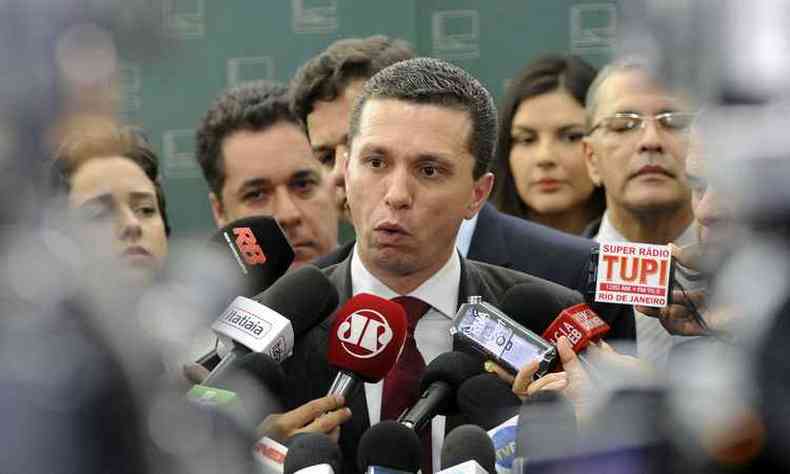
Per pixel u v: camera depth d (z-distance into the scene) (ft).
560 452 7.11
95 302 6.95
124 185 10.02
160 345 7.29
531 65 24.79
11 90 6.59
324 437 12.16
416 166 15.20
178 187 25.81
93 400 6.64
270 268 16.05
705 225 7.61
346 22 27.09
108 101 6.77
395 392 15.02
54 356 6.63
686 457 6.52
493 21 27.14
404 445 12.47
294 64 26.84
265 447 12.59
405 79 15.43
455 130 15.30
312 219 21.13
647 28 6.63
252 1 26.58
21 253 6.89
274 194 21.13
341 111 20.43
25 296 6.81
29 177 6.84
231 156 21.21
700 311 15.33
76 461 6.54
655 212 19.93
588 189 24.59
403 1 27.12
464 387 13.67
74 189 7.04
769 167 6.53
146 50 6.72
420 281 15.66
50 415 6.52
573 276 19.08
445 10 27.25
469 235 19.61
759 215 6.64
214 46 26.30
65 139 6.84
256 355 13.26
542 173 24.44
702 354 6.79
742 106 6.56
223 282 8.02
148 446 6.94
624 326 17.28
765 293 6.55
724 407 6.38
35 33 6.55
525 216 24.94
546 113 24.44
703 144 6.88
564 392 13.07
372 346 14.01
